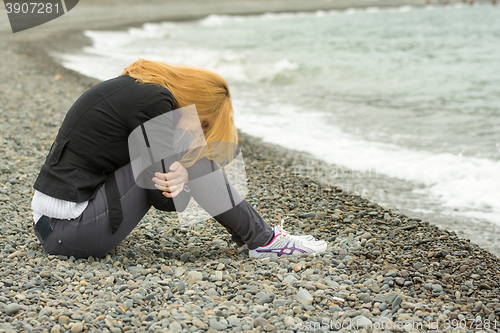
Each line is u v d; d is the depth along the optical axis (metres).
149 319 2.01
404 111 8.41
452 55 15.84
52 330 1.84
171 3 59.53
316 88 11.62
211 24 38.12
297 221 3.39
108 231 2.32
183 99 2.28
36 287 2.21
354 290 2.34
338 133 6.97
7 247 2.63
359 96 10.21
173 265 2.62
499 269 2.74
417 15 41.44
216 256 2.78
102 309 2.05
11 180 3.87
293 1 70.69
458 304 2.26
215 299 2.24
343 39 23.61
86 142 2.19
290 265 2.61
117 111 2.16
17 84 9.02
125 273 2.40
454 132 6.81
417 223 3.54
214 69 15.57
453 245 3.11
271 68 14.22
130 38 26.44
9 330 1.80
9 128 5.70
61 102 7.50
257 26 34.84
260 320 1.99
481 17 34.59
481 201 4.30
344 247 2.92
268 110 8.87
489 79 11.29
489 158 5.46
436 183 4.84
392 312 2.15
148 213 3.46
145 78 2.23
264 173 4.84
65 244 2.36
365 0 75.44
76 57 15.58
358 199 4.11
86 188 2.24
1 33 21.34
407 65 14.00
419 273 2.57
